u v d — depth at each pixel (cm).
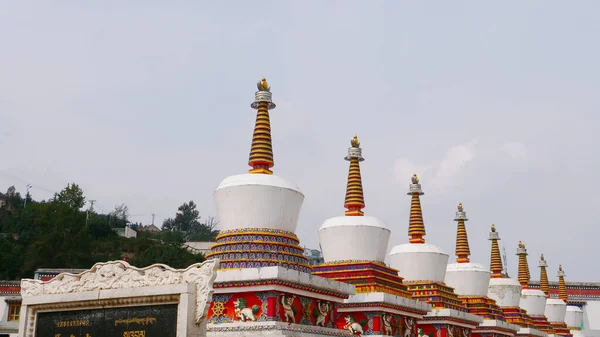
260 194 1831
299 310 1727
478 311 2923
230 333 1606
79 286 1443
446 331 2528
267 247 1791
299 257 1830
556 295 5750
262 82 2052
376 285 2153
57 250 7275
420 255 2589
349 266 2225
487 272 3027
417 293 2573
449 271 3002
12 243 7506
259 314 1650
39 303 1480
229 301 1700
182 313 1269
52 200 9350
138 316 1341
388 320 2155
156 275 1340
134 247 8062
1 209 8950
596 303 5725
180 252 8231
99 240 8338
